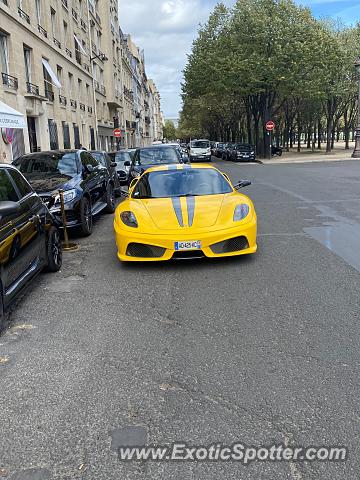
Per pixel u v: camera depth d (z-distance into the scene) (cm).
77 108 3303
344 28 4216
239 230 612
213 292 525
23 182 600
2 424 292
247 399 308
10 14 1970
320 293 507
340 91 4034
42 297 541
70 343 409
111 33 5134
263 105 4097
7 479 244
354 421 281
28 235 534
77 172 965
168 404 306
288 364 354
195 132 10725
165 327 435
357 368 344
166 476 242
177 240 599
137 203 680
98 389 329
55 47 2711
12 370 364
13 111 1247
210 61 3781
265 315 452
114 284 575
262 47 3597
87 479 242
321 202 1191
